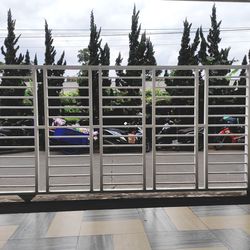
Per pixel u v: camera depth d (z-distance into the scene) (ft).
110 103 31.65
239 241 12.32
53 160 38.01
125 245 12.09
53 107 18.06
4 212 16.22
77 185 18.34
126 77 18.08
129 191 18.24
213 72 41.73
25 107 17.88
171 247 11.84
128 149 40.22
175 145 18.48
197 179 18.54
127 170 31.81
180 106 18.44
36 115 17.92
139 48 61.46
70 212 16.15
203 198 18.20
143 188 18.35
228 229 13.57
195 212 15.92
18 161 39.04
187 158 36.24
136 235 13.06
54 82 35.19
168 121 33.04
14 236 13.15
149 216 15.40
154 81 18.15
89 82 17.95
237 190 18.97
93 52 62.44
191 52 62.69
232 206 16.80
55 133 31.83
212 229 13.61
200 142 34.53
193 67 18.04
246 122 18.63
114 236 12.99
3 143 38.86
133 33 61.52
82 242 12.44
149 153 36.88
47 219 15.17
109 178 27.68
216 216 15.26
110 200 17.98
